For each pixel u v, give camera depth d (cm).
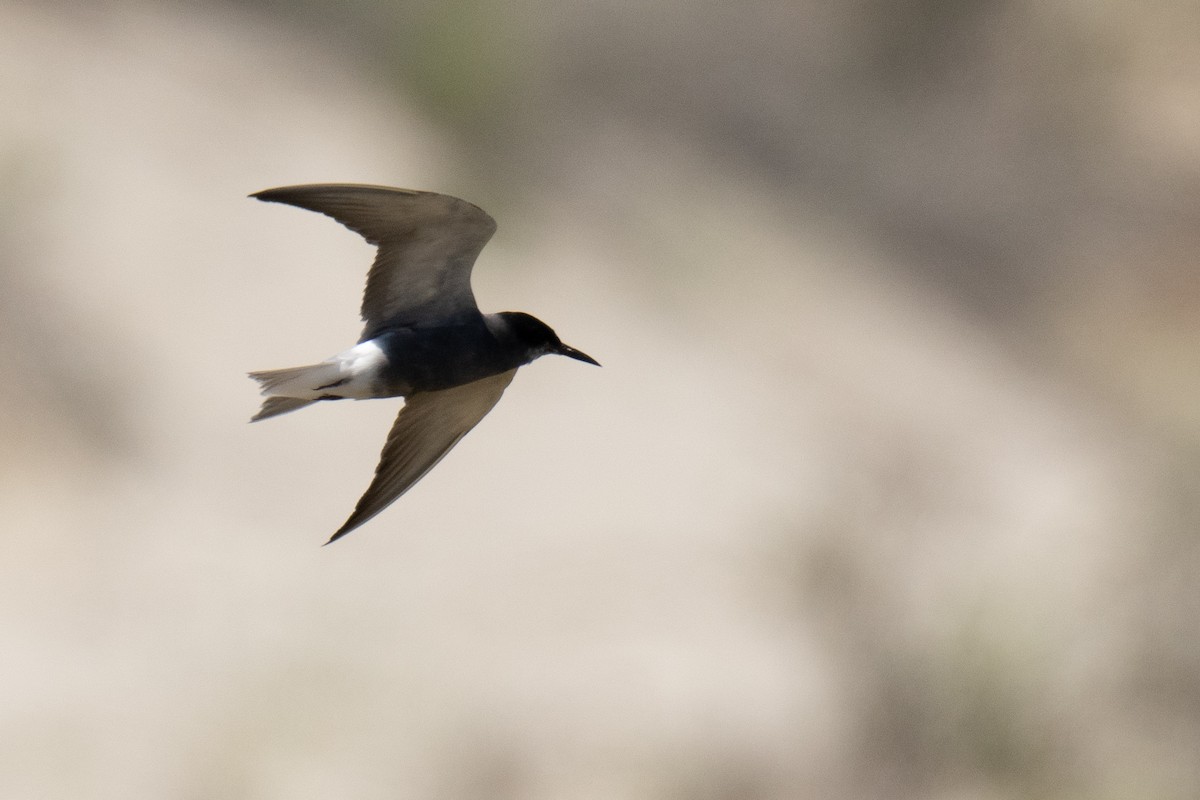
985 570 1459
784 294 2036
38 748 1150
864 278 2144
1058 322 2180
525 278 1870
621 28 2339
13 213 1636
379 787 1172
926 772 1288
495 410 1691
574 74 2239
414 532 1494
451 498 1551
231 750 1177
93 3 1989
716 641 1384
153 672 1247
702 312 1956
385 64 2098
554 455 1638
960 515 1680
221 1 2109
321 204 643
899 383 1934
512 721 1261
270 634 1311
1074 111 2530
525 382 1738
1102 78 2566
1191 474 1623
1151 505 1552
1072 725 1305
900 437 1817
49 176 1691
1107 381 2072
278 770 1175
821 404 1864
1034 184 2398
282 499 1503
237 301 1684
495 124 2067
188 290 1669
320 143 1902
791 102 2406
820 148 2373
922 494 1708
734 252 2050
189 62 1953
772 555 1511
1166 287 2222
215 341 1633
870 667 1347
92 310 1590
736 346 1912
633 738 1262
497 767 1219
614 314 1883
